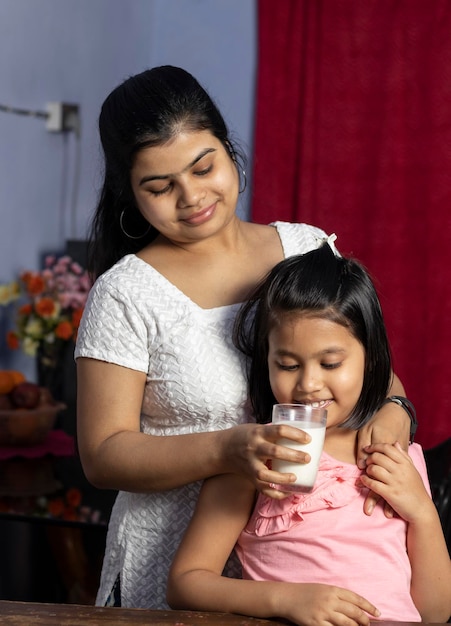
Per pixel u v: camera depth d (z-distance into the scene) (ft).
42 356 10.84
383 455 5.24
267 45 13.34
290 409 4.84
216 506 5.23
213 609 4.90
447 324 12.63
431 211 12.64
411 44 12.62
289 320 5.11
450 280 12.64
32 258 12.30
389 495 5.16
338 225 13.08
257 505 5.29
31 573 8.92
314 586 4.70
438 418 12.69
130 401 5.54
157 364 5.58
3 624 4.51
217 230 5.52
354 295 5.18
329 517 5.18
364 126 12.94
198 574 5.06
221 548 5.22
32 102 12.17
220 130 5.41
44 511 7.73
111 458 5.32
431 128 12.60
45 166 12.44
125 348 5.52
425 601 5.26
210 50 14.17
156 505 5.65
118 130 5.33
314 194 13.14
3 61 11.61
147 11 14.39
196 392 5.51
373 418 5.52
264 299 5.28
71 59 12.79
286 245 6.05
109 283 5.60
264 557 5.21
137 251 6.11
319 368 5.12
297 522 5.17
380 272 12.86
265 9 13.35
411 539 5.24
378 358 5.36
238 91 13.98
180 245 5.79
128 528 5.75
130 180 5.47
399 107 12.69
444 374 12.66
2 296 10.80
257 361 5.41
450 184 12.59
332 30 12.95
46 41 12.34
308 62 13.10
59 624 4.51
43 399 9.83
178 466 5.11
